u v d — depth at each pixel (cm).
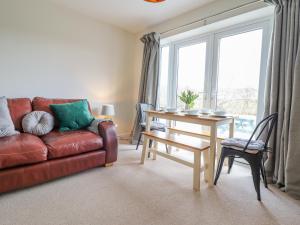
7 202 153
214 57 289
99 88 346
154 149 256
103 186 184
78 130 239
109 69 357
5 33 243
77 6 286
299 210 153
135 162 255
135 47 397
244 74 259
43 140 197
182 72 340
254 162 171
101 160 225
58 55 291
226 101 279
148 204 156
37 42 269
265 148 178
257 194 168
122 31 371
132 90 399
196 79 318
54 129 240
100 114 343
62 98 297
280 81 196
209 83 295
